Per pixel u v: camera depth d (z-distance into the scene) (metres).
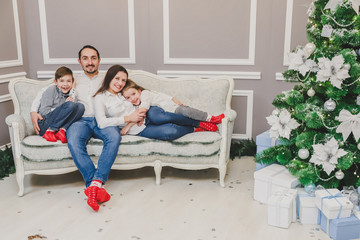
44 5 3.57
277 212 2.14
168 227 2.16
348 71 2.09
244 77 3.49
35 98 2.81
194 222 2.21
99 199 2.38
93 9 3.55
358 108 2.15
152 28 3.54
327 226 2.07
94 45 3.62
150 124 2.78
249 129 3.58
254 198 2.51
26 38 3.63
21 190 2.59
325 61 2.07
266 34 3.38
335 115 2.21
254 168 3.12
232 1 3.39
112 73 2.74
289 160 2.43
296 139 2.28
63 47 3.64
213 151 2.68
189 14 3.47
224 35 3.46
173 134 2.65
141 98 2.81
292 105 2.33
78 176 2.96
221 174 2.71
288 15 3.29
